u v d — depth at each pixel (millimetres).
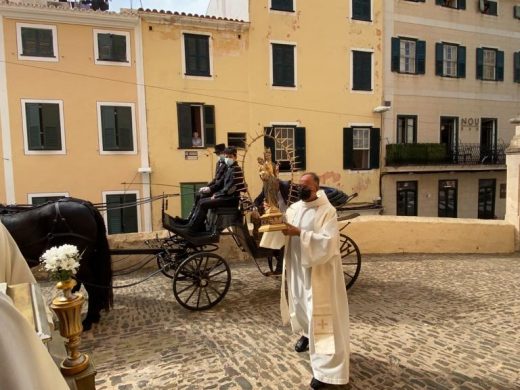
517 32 21844
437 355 4039
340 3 17656
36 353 1397
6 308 1333
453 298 6023
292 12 16906
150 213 15391
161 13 14812
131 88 14891
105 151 14734
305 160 17484
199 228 6113
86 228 5152
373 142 18641
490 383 3475
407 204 19750
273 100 16859
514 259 9453
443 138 20922
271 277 7406
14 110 13648
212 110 16016
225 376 3756
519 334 4562
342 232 9484
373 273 7711
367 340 4441
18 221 5016
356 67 18156
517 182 10672
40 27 13688
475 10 20656
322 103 17641
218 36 15914
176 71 15398
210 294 6438
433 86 19828
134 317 5508
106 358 4238
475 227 10367
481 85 21062
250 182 16625
